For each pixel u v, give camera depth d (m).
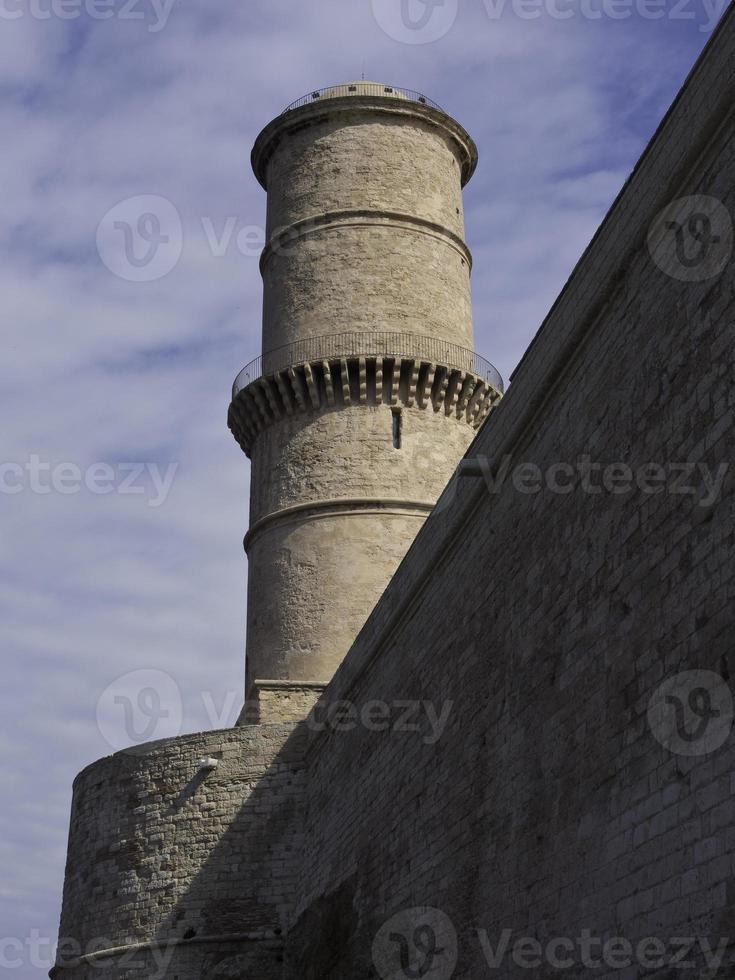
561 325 22.52
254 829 39.94
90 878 43.34
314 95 49.72
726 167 17.36
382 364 45.47
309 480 45.34
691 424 17.59
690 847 16.17
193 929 39.53
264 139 49.88
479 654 25.42
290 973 37.41
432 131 49.56
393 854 29.53
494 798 23.59
